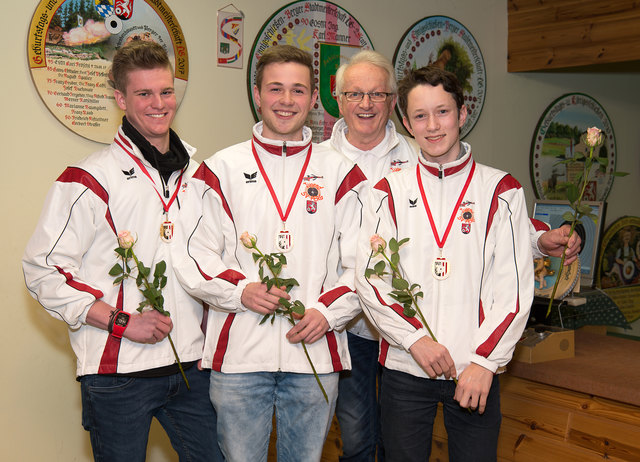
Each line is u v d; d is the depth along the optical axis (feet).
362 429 7.52
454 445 5.93
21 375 8.43
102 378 5.90
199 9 9.52
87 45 8.53
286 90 5.99
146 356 6.00
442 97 5.75
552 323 8.69
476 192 5.95
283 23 10.41
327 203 6.20
